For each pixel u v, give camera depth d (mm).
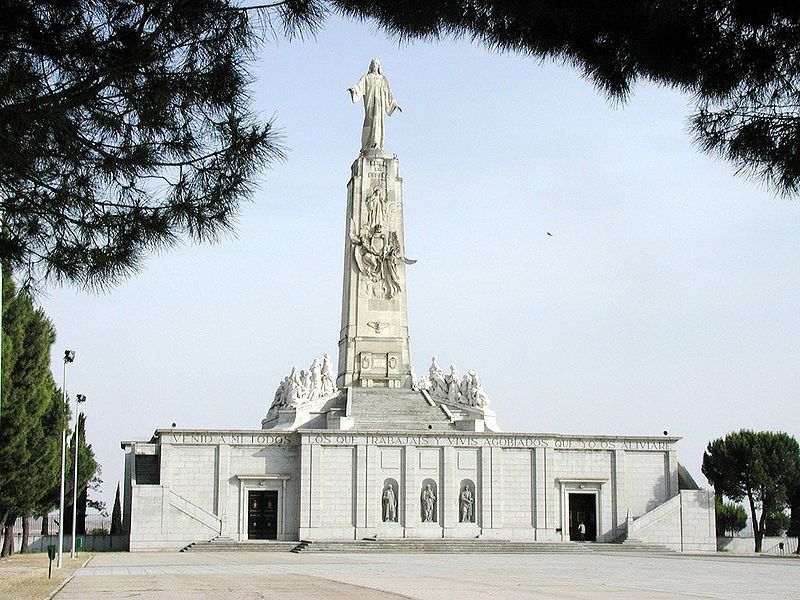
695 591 46938
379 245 118688
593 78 24406
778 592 47031
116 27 22562
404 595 42094
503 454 106812
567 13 22797
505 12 23328
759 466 114812
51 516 142750
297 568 65625
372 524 103375
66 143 22969
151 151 23594
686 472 113875
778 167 23062
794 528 116938
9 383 80875
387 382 115688
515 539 105312
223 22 22938
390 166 120688
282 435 104625
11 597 42656
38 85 22266
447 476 105375
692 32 22938
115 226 23938
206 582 51188
